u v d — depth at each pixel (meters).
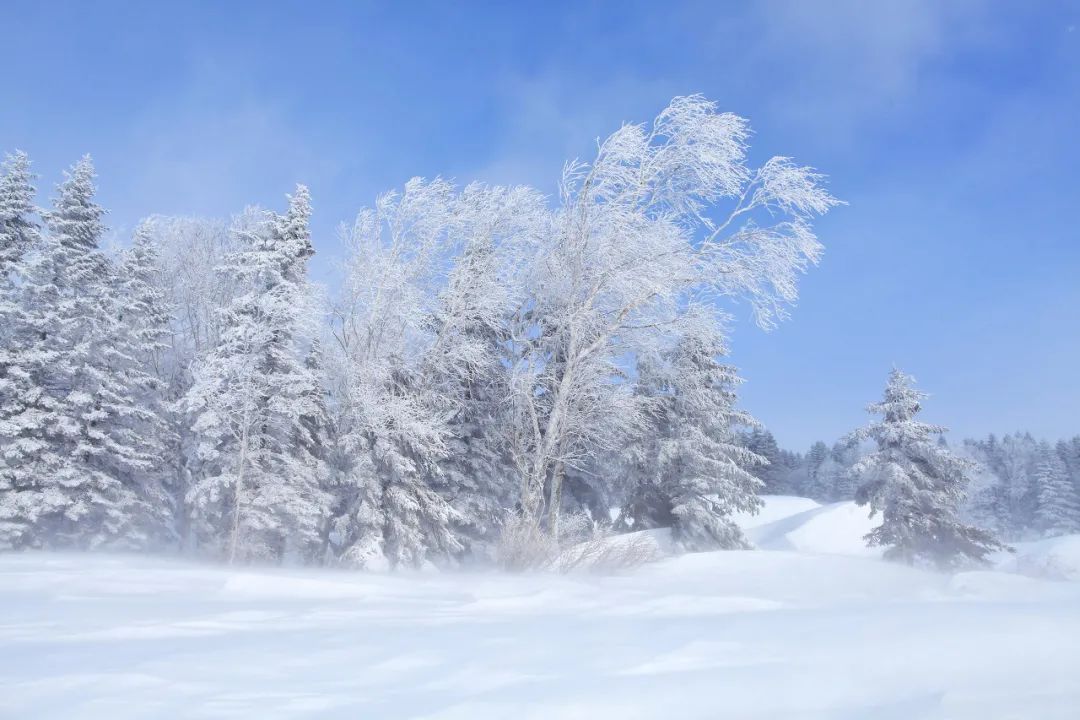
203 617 6.44
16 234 22.98
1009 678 3.21
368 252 24.52
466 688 3.42
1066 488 71.12
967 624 4.12
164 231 31.16
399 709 3.08
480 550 24.97
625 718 2.85
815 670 3.40
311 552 23.08
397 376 24.16
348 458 22.47
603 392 25.47
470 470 26.06
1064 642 3.72
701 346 30.31
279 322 21.42
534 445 25.59
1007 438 90.94
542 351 25.78
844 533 38.53
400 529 20.33
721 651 3.91
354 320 24.39
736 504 30.52
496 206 25.73
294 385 21.31
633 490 30.61
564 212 25.31
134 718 3.02
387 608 7.42
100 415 21.28
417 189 24.73
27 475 19.97
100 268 23.36
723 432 30.62
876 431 28.70
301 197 22.91
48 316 21.19
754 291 23.69
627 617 6.16
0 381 20.25
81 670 4.01
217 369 20.59
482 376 25.80
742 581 13.17
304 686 3.56
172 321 29.61
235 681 3.70
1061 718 2.67
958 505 28.44
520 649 4.39
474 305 25.02
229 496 20.88
